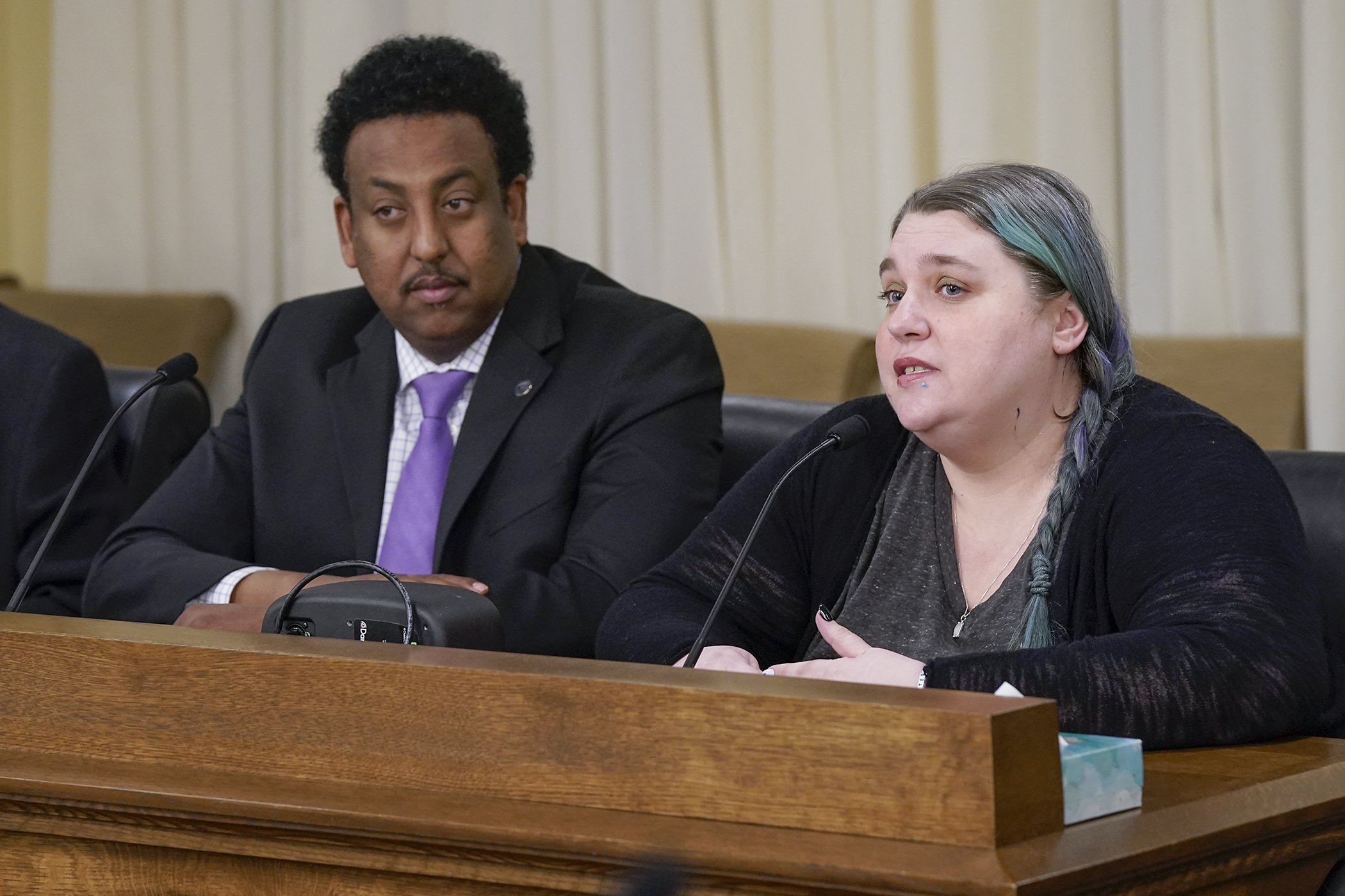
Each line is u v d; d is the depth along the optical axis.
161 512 8.98
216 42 17.91
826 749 3.75
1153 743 5.20
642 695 3.93
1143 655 5.26
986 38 13.97
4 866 4.47
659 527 8.38
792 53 15.19
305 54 17.20
